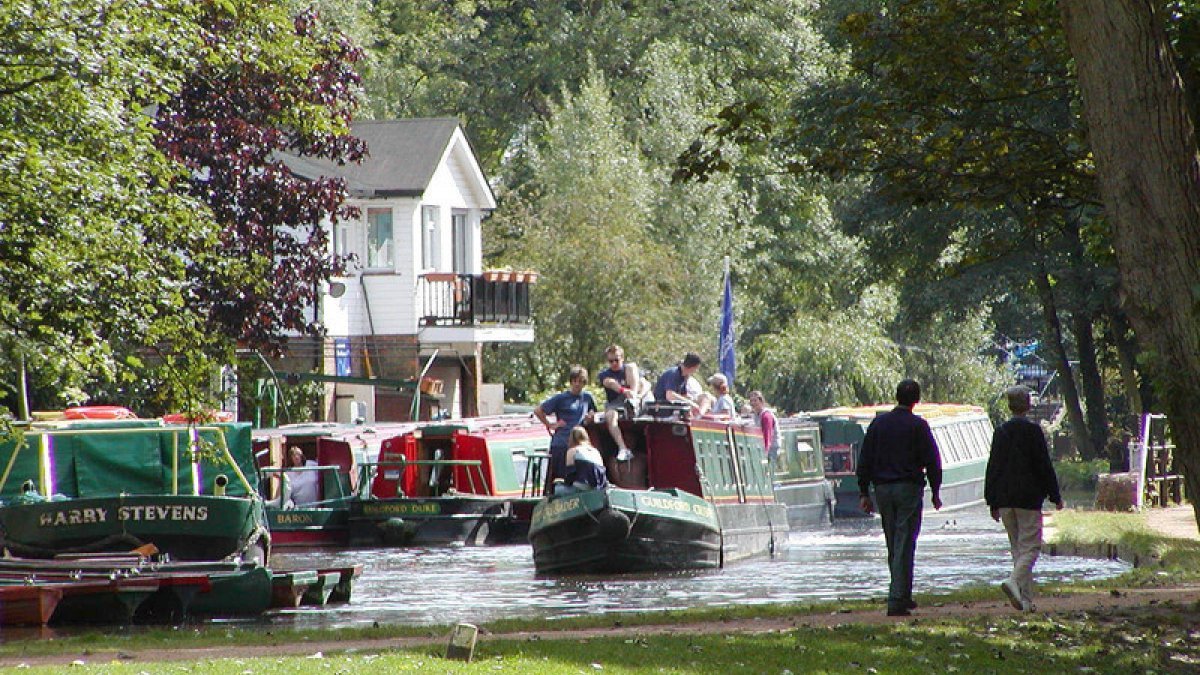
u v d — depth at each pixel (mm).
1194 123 51906
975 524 119500
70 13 66188
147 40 73312
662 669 39688
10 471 87375
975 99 60094
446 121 156750
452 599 69500
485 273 153125
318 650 45250
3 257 66312
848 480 133500
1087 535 84750
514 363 164625
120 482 88938
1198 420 44312
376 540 104688
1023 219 63188
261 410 133750
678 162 59312
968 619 49250
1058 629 47000
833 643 44375
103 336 72250
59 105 67125
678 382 93812
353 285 149875
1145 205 44062
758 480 96000
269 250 105688
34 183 64688
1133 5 43812
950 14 58688
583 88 180000
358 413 141000
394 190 148625
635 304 162625
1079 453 176375
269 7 93188
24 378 89812
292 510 102438
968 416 147500
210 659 43719
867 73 63250
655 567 80750
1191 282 43906
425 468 112750
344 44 110188
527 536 109188
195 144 101750
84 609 62000
